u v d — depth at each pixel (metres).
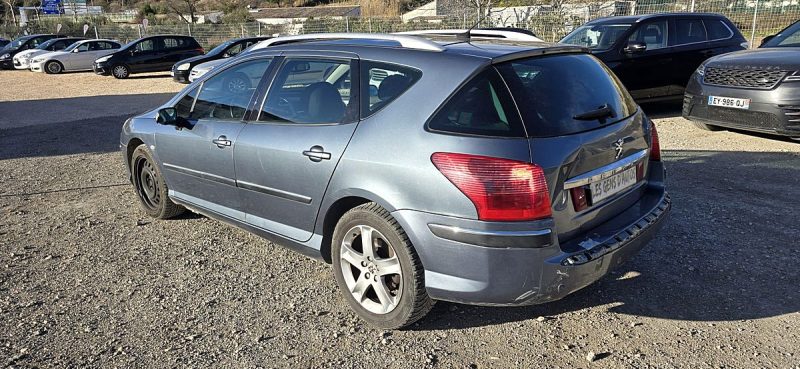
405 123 2.96
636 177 3.43
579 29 10.48
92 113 12.30
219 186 4.11
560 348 3.05
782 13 16.50
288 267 4.10
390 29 26.09
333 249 3.36
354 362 2.97
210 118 4.18
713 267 3.89
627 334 3.17
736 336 3.11
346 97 3.31
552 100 2.94
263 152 3.62
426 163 2.81
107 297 3.70
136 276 3.99
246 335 3.23
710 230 4.50
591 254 2.84
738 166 6.24
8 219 5.29
